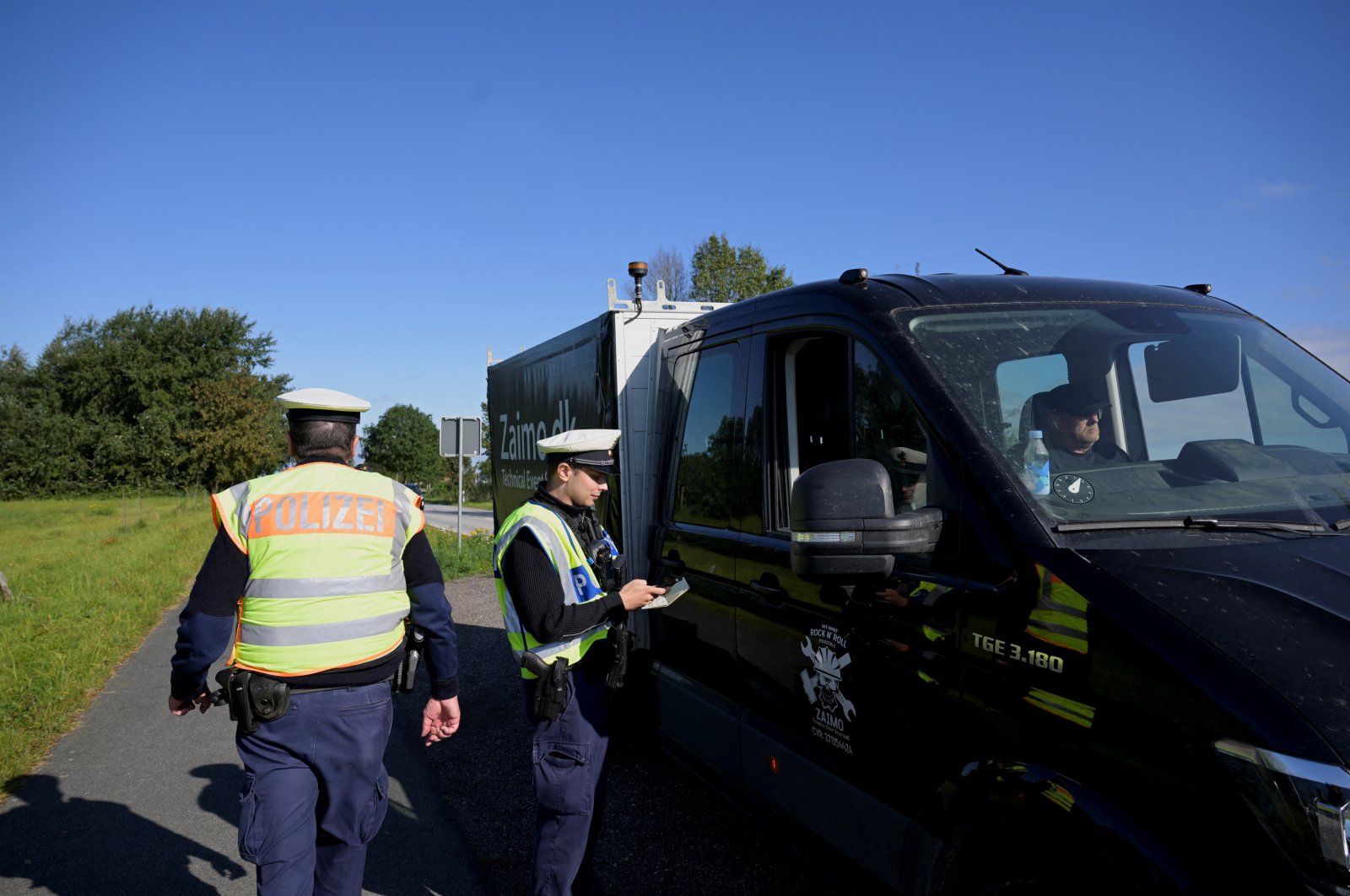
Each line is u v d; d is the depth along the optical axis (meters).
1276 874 1.54
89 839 4.46
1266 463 2.51
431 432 85.06
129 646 9.10
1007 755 2.10
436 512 42.91
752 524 3.42
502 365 7.93
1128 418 2.70
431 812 4.64
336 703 2.63
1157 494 2.33
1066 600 1.99
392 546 2.80
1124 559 2.01
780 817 3.16
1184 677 1.74
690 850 4.06
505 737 5.82
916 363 2.59
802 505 2.29
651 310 4.92
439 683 2.97
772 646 3.17
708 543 3.70
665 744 4.15
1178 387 2.79
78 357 59.50
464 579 13.42
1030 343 2.70
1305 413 2.76
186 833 4.55
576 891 3.21
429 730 3.04
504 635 9.07
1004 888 2.13
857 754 2.68
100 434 57.75
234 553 2.62
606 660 3.09
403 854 4.17
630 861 3.95
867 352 2.79
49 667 7.75
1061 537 2.10
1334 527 2.22
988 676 2.17
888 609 2.52
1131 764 1.81
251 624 2.62
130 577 13.62
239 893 3.90
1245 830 1.60
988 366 2.60
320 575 2.64
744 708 3.39
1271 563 2.01
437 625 2.90
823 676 2.85
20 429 56.06
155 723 6.50
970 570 2.25
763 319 3.49
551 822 3.07
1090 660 1.92
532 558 2.96
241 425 56.94
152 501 50.94
